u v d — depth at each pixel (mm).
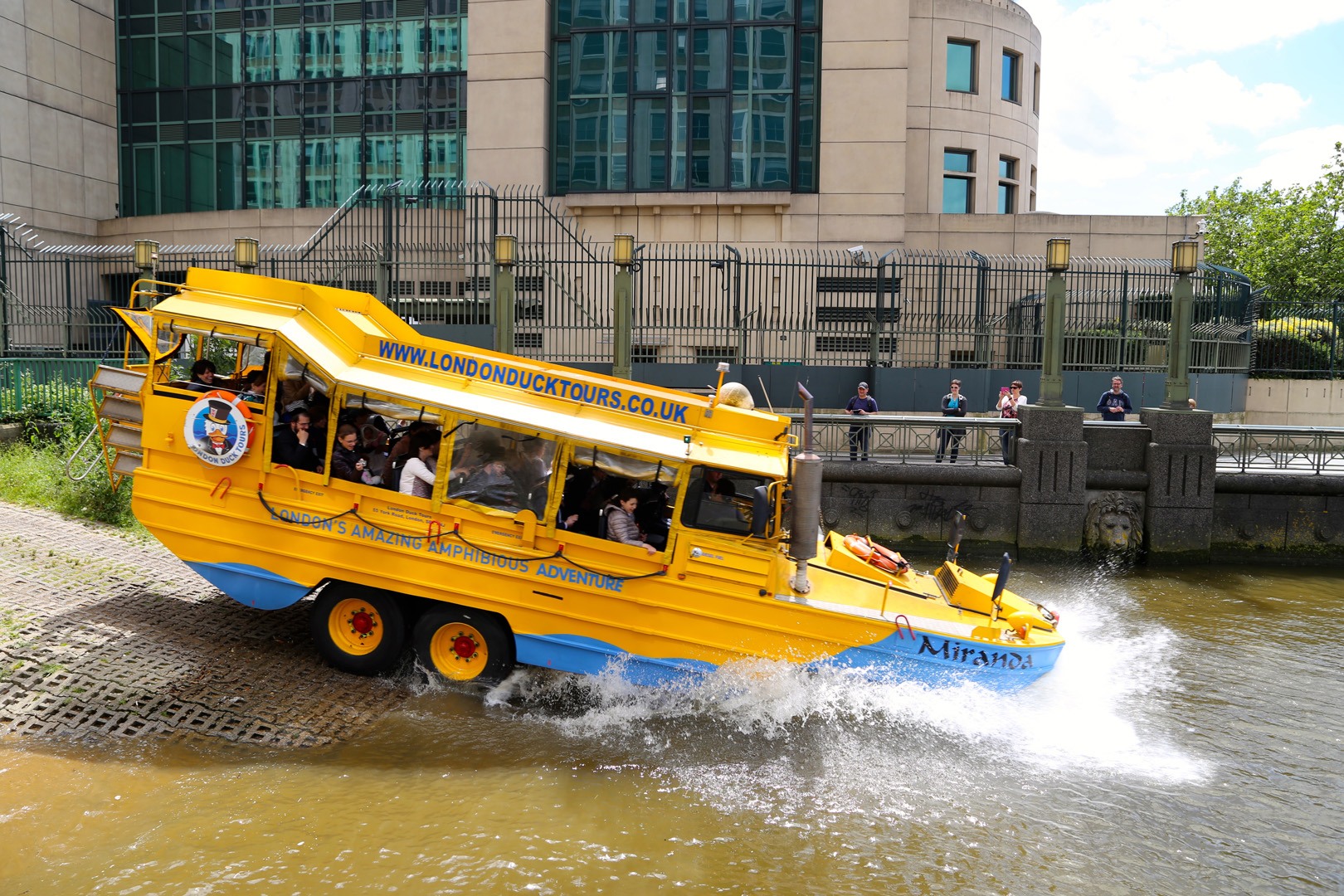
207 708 6676
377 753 6398
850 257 23188
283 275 21094
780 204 24062
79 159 27109
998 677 7402
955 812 6164
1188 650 9898
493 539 7238
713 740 6996
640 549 7164
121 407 7574
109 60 28297
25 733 6113
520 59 24531
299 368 7484
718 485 7234
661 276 20719
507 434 7262
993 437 17578
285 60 27828
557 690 7711
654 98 24688
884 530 14836
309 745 6418
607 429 7207
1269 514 14672
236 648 7664
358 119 27531
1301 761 7195
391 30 27234
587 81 24906
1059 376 14648
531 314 23719
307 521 7293
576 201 24297
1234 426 14594
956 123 27344
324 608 7434
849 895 5145
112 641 7297
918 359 22578
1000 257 21328
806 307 20359
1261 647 10078
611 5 24750
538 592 7254
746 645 7258
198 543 7418
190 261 25156
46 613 7543
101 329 25016
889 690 7340
